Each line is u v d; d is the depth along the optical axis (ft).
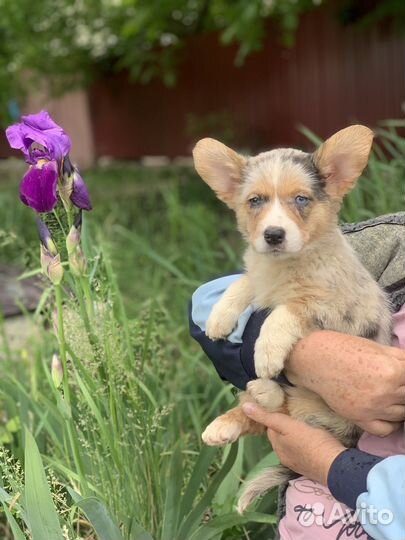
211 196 7.71
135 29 8.43
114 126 13.48
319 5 8.48
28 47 10.62
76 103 14.14
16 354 3.55
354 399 1.78
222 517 2.16
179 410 2.96
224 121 10.62
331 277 1.97
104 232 5.68
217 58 10.87
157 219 6.79
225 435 2.09
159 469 2.35
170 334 3.62
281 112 10.11
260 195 2.06
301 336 1.90
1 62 10.73
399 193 3.61
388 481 1.70
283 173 2.04
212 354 2.14
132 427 2.24
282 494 2.05
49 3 10.06
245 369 2.03
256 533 2.40
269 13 7.81
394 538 1.64
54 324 2.18
